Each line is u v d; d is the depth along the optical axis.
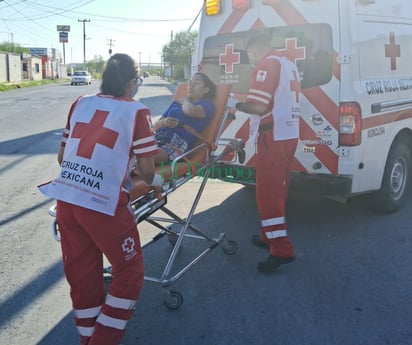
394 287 3.88
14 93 31.00
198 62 5.71
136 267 2.84
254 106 3.89
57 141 11.05
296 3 4.78
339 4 4.55
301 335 3.25
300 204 6.05
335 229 5.16
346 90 4.55
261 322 3.42
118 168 2.69
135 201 3.36
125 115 2.72
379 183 5.15
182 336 3.27
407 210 5.73
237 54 5.32
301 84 4.77
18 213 5.79
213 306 3.65
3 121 15.01
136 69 2.89
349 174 4.65
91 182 2.64
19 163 8.61
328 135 4.66
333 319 3.43
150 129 2.82
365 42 4.78
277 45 4.94
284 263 4.12
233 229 5.27
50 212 3.23
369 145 4.82
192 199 6.46
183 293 3.85
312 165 4.78
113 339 2.79
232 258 4.50
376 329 3.30
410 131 5.62
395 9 5.27
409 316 3.45
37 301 3.73
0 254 4.59
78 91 33.75
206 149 4.25
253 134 4.07
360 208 5.84
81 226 2.73
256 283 4.00
